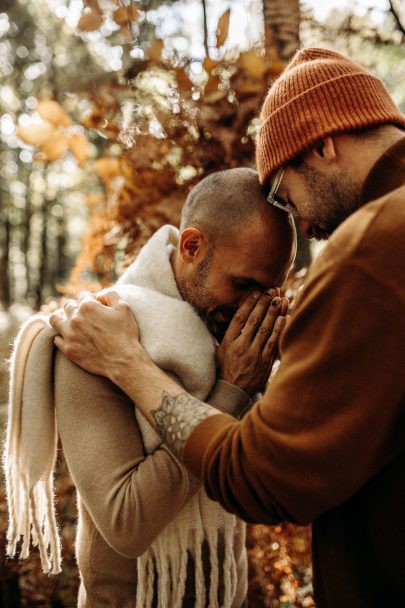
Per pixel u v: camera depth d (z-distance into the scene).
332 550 1.09
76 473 1.32
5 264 19.56
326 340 0.94
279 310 1.40
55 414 1.43
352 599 1.07
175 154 2.23
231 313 1.48
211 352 1.42
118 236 2.38
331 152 1.15
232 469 1.02
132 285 1.53
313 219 1.22
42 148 2.34
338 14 2.66
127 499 1.26
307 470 0.93
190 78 2.21
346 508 1.08
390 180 1.05
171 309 1.43
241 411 1.38
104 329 1.33
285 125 1.19
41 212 19.45
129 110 2.31
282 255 1.44
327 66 1.18
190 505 1.41
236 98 2.11
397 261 0.91
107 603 1.45
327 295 0.96
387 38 2.62
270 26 2.30
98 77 2.44
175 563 1.39
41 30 11.33
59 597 3.05
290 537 2.54
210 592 1.41
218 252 1.44
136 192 2.24
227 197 1.43
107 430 1.32
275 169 1.24
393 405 0.91
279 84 1.24
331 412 0.93
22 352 1.45
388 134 1.15
